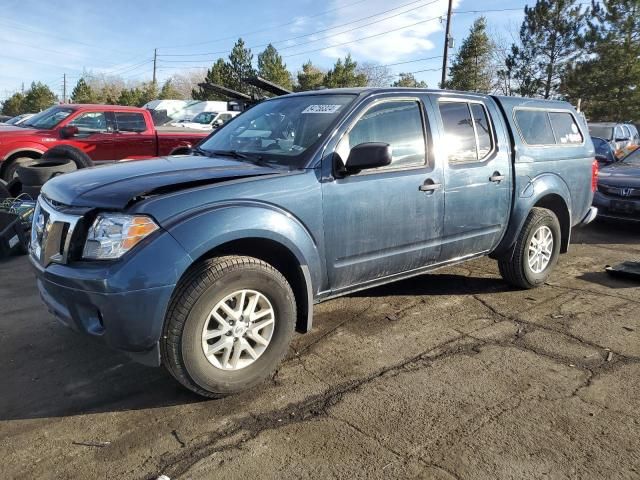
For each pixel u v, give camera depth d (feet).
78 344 12.69
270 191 10.43
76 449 8.75
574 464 8.38
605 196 26.35
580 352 12.41
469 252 14.93
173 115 75.72
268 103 14.67
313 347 12.58
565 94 114.21
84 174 11.07
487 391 10.60
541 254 16.84
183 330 9.36
